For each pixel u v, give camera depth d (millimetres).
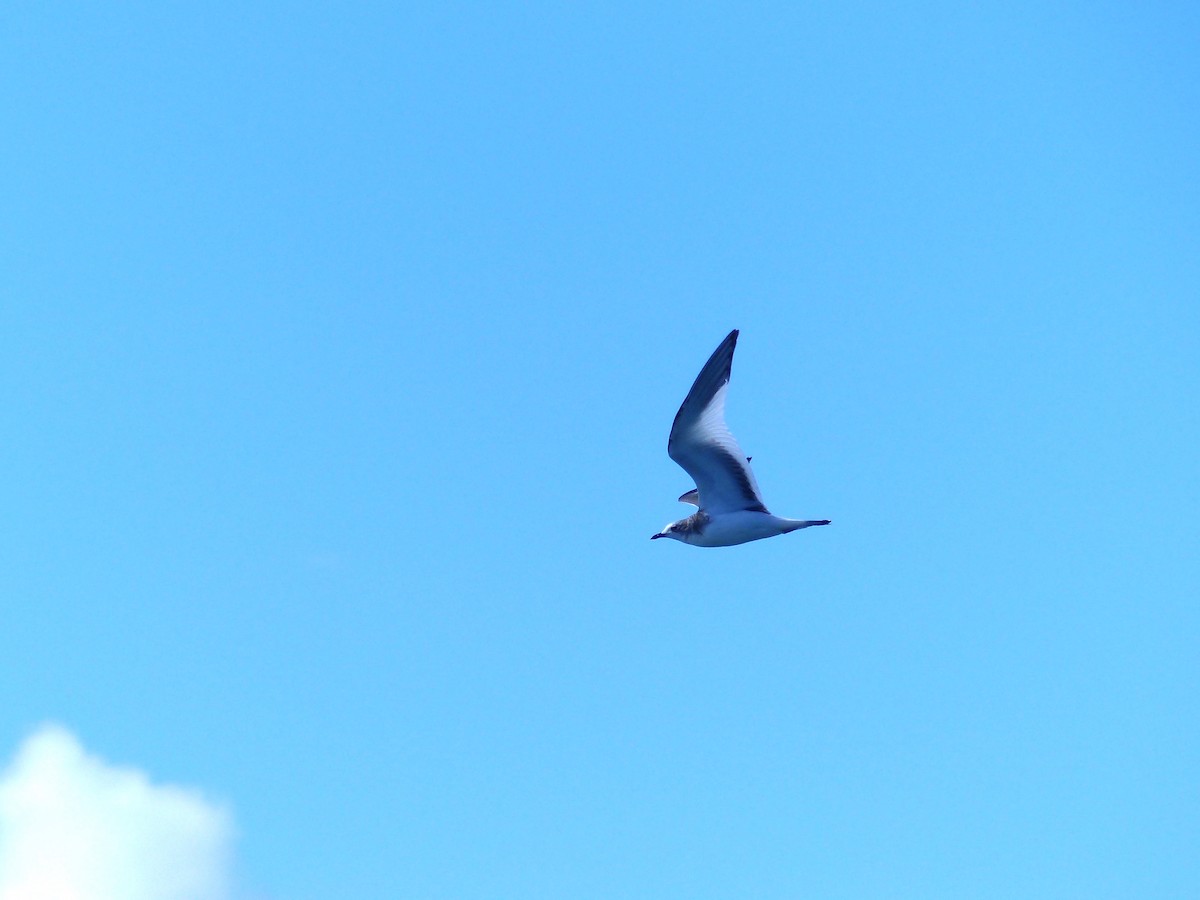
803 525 17531
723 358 17750
